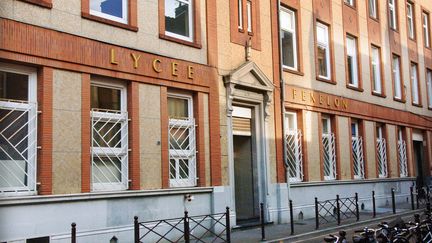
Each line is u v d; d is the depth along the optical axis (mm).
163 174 12688
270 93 16688
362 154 22141
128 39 12250
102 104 11836
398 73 26516
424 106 28688
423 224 9234
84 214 10836
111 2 12227
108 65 11664
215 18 14898
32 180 10211
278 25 17531
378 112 23625
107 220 11273
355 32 22625
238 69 15172
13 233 9570
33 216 9922
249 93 15852
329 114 20172
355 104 21766
